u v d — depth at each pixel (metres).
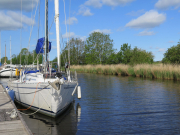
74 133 5.63
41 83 6.82
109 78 23.48
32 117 7.18
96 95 11.74
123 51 39.97
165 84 16.45
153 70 22.56
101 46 48.41
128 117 7.16
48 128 6.06
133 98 10.69
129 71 27.97
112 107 8.70
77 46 54.66
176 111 7.91
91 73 35.03
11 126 5.07
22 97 8.42
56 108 6.87
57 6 7.68
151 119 6.88
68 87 7.61
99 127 6.11
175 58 25.53
